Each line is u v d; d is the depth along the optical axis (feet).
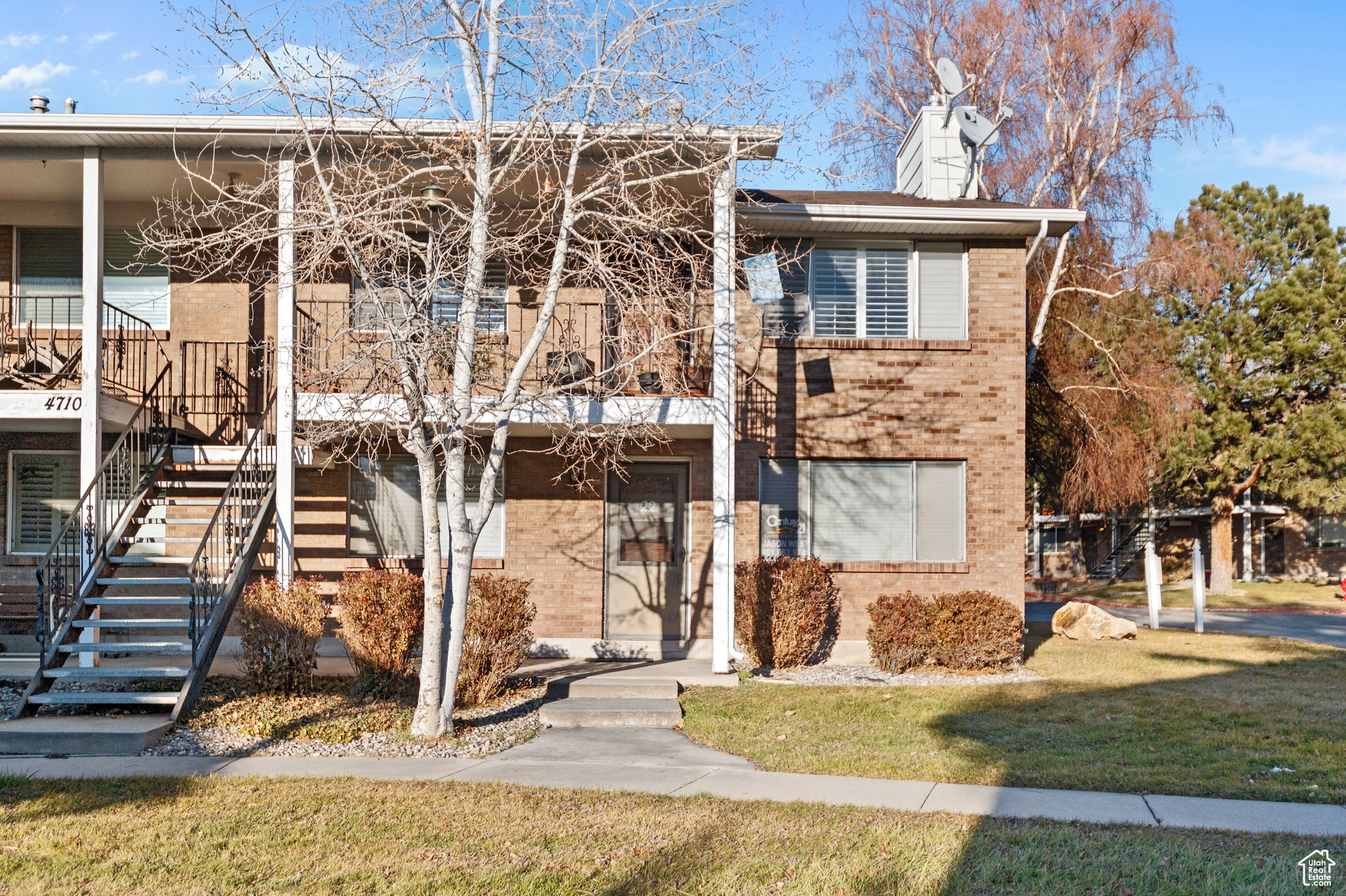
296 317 41.96
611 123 35.88
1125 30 76.79
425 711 32.55
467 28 33.22
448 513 33.14
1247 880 19.49
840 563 47.67
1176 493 119.24
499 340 46.93
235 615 41.42
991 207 48.37
